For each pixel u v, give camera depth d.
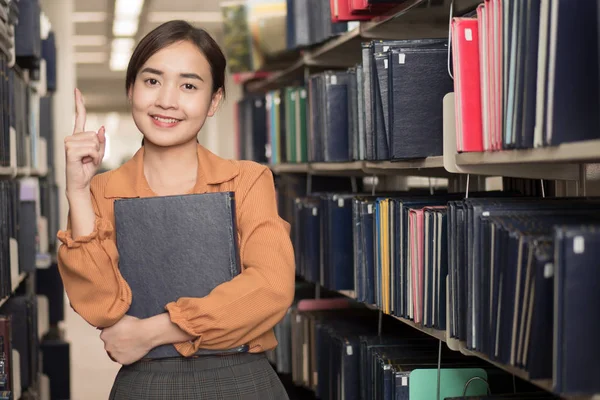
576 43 1.34
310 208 3.24
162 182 1.61
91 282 1.48
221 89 1.68
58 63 5.72
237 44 4.54
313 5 3.46
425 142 2.13
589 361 1.27
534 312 1.36
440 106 2.13
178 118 1.56
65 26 5.76
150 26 9.88
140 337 1.49
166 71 1.55
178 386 1.51
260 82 5.37
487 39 1.68
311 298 4.14
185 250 1.52
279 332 3.93
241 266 1.58
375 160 2.39
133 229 1.52
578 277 1.27
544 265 1.34
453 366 2.14
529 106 1.45
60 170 5.50
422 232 2.06
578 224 1.47
